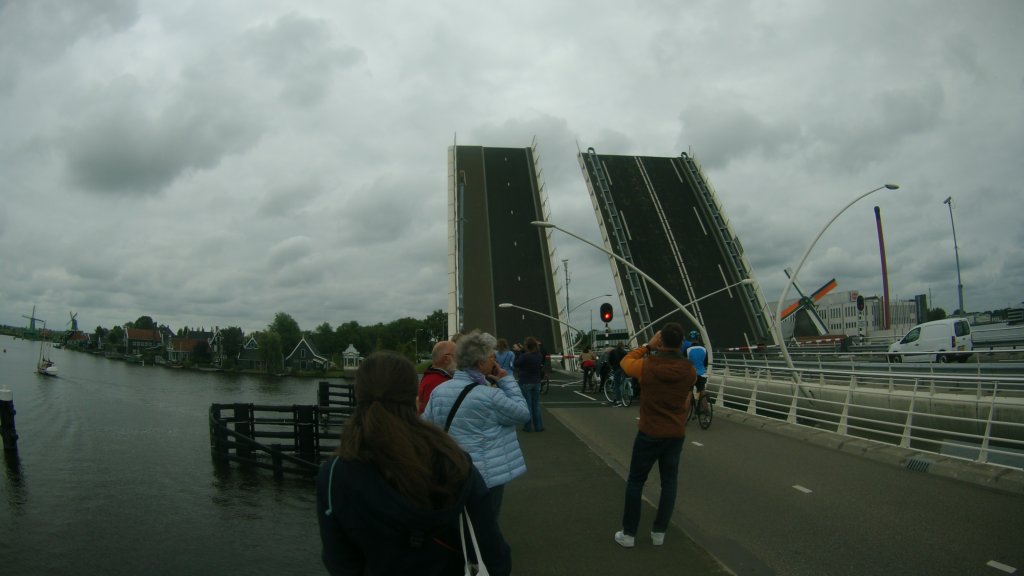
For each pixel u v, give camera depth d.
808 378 24.91
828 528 6.35
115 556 13.66
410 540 2.05
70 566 13.29
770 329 41.44
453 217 47.06
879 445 10.38
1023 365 19.91
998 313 50.94
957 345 30.95
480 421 4.14
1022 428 13.54
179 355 126.62
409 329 149.62
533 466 9.75
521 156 49.62
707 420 13.95
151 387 71.69
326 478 2.16
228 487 18.16
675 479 5.84
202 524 15.15
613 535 6.25
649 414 5.70
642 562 5.46
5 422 24.23
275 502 16.70
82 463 23.95
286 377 91.69
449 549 2.15
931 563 5.34
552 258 46.94
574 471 9.38
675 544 5.93
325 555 2.22
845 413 12.12
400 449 2.06
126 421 39.88
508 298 45.69
